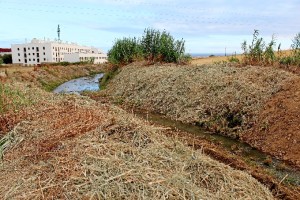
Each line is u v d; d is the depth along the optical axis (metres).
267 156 6.20
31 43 60.47
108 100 12.48
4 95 7.60
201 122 8.48
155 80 12.34
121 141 4.31
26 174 3.81
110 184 3.31
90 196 3.14
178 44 17.61
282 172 5.45
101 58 69.94
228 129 7.71
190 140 6.79
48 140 4.49
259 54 12.45
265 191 4.09
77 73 29.88
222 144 6.98
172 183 3.46
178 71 12.49
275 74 9.34
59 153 4.05
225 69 11.20
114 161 3.70
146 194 3.21
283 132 6.69
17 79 17.91
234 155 6.19
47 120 5.42
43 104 6.97
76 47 73.88
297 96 7.54
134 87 13.07
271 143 6.64
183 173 3.73
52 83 21.56
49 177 3.59
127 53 20.59
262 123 7.30
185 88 10.50
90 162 3.71
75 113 5.48
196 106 9.30
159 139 4.69
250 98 8.28
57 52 63.28
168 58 17.66
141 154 3.98
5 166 4.28
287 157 6.02
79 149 4.00
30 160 4.20
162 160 3.96
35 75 21.27
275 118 7.20
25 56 61.19
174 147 4.54
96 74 32.84
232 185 3.80
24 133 5.06
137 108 11.04
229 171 4.18
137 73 14.61
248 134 7.28
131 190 3.26
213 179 3.85
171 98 10.41
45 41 64.75
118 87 14.66
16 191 3.49
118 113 6.65
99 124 4.73
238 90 8.86
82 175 3.48
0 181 3.87
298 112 6.93
